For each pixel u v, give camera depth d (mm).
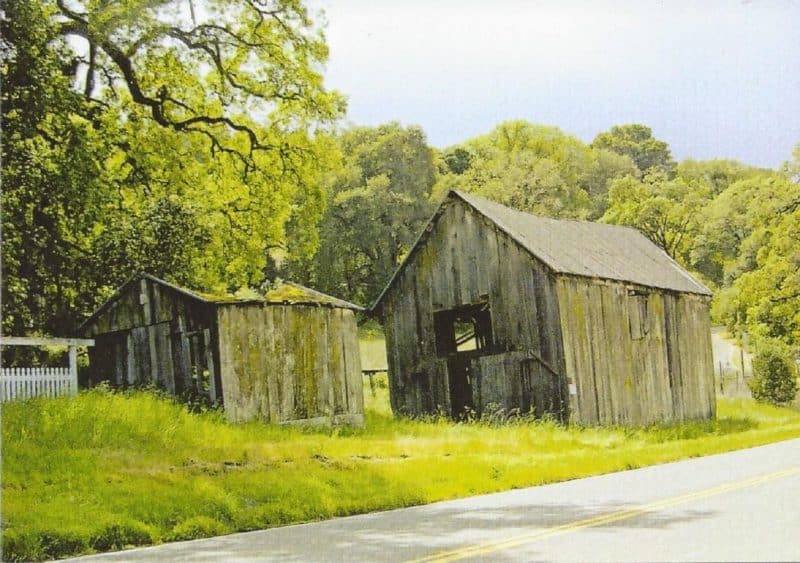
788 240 52469
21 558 10117
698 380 37312
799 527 8938
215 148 37781
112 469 14570
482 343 34812
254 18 34156
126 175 35844
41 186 26422
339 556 8758
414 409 33656
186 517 12102
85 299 32594
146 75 34219
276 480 14555
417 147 66312
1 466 13922
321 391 27094
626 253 37438
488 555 8227
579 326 30625
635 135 82000
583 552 8117
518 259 31094
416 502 13789
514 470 16766
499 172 75688
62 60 28750
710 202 70375
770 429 31594
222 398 24531
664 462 19391
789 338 54938
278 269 61500
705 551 7859
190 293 25391
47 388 20766
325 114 36844
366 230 61906
